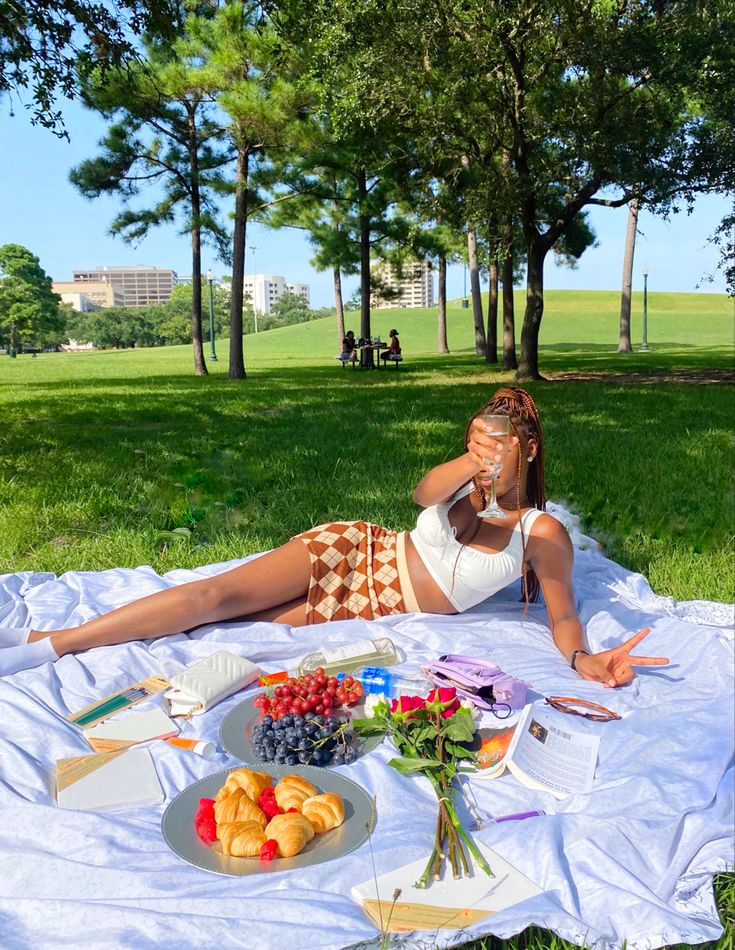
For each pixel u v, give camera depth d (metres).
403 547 4.05
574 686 3.43
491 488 3.60
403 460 8.84
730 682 3.48
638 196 19.66
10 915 2.13
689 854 2.45
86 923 2.07
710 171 18.78
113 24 10.15
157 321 139.12
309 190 26.00
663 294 96.50
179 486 7.63
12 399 17.66
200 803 2.45
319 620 3.97
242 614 3.92
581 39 17.30
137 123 23.59
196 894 2.16
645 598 4.63
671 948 2.09
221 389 20.39
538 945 2.07
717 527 6.25
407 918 2.09
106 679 3.43
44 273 84.00
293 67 19.19
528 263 22.52
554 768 2.80
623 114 18.77
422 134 20.62
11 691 3.21
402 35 17.61
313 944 1.98
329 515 6.48
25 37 9.66
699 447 9.58
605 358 35.28
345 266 32.75
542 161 20.16
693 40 17.19
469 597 3.98
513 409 3.88
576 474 7.95
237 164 23.69
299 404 15.76
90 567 5.48
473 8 17.67
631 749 2.94
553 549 3.81
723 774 2.81
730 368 27.39
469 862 2.32
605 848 2.40
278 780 2.68
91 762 2.77
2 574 5.09
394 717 2.93
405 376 25.44
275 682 3.35
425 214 23.16
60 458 9.32
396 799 2.62
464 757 2.83
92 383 23.97
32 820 2.47
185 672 3.29
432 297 162.38
